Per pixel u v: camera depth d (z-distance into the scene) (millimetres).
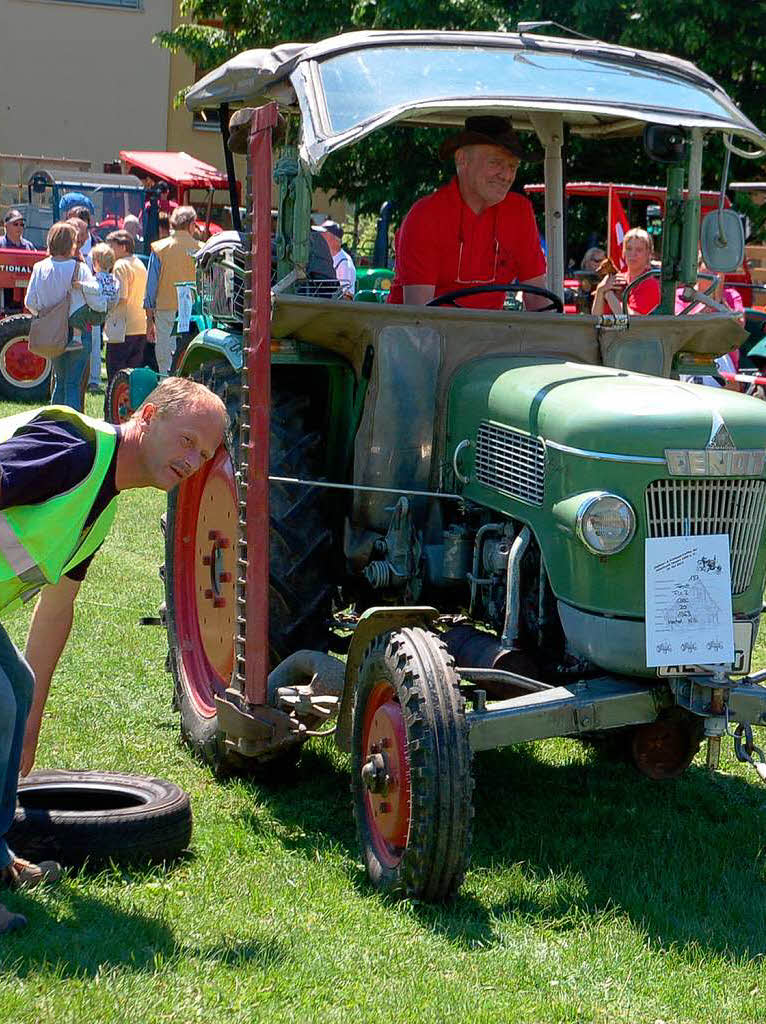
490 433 4164
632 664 3725
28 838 3721
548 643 4027
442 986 3164
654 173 13547
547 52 4500
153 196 18203
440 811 3512
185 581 5355
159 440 3266
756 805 4715
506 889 3795
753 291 12820
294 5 18094
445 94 4059
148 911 3498
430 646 3688
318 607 4598
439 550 4309
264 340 4156
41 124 24906
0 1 24266
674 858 4102
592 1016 3088
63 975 3072
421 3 16234
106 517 3371
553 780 4883
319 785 4688
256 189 4137
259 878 3797
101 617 6637
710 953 3445
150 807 3857
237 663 4379
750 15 15805
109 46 24984
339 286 4555
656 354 4586
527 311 4473
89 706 5328
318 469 4707
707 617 3717
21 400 14352
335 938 3402
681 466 3658
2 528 3213
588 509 3660
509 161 4848
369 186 15531
